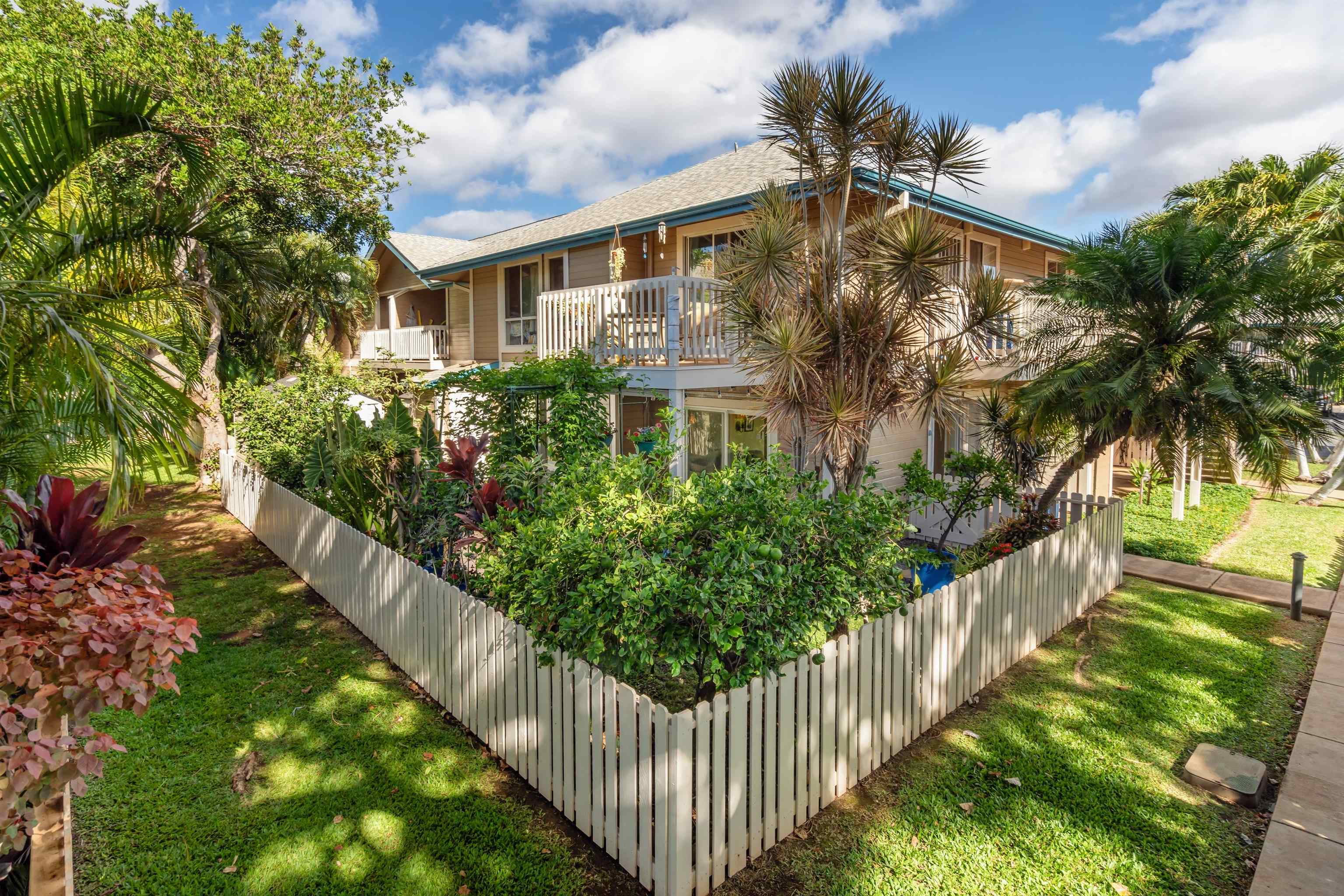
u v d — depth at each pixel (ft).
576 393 31.78
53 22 42.09
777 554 15.02
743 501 16.99
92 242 19.04
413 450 32.76
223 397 52.80
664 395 36.01
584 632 14.80
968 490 29.91
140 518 45.03
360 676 22.62
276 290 26.11
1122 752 18.38
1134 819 15.66
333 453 34.30
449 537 28.07
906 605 18.60
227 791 16.52
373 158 53.21
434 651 20.74
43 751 9.77
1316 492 53.78
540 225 70.64
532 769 16.79
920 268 24.09
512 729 17.40
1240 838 15.03
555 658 15.62
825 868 14.25
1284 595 30.35
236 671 22.91
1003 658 23.02
